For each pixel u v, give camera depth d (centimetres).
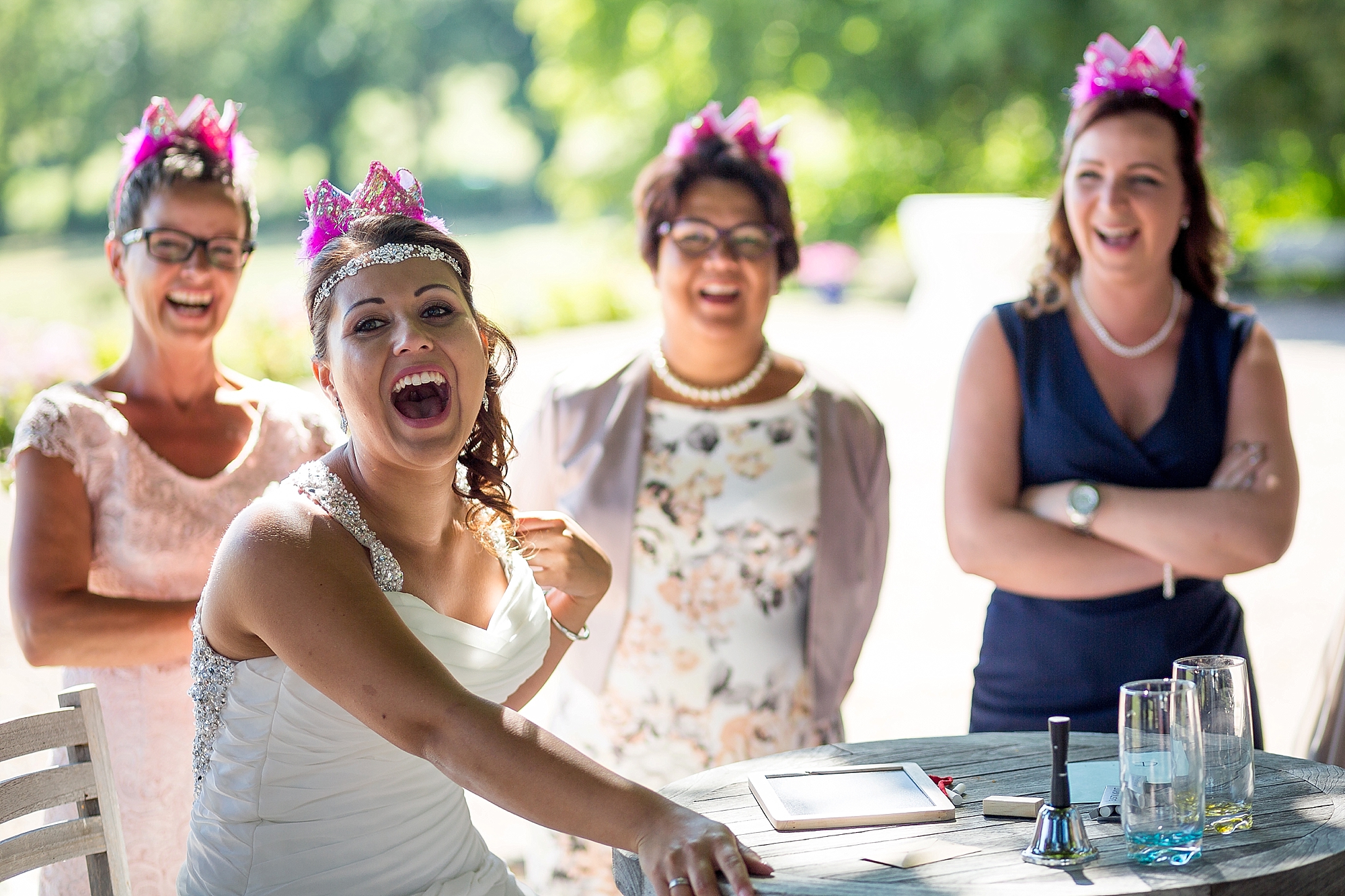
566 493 332
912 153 2417
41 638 262
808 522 326
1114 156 296
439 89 4653
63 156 4147
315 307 221
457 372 217
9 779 218
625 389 334
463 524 241
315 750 209
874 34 2200
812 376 342
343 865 212
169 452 287
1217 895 182
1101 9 1836
